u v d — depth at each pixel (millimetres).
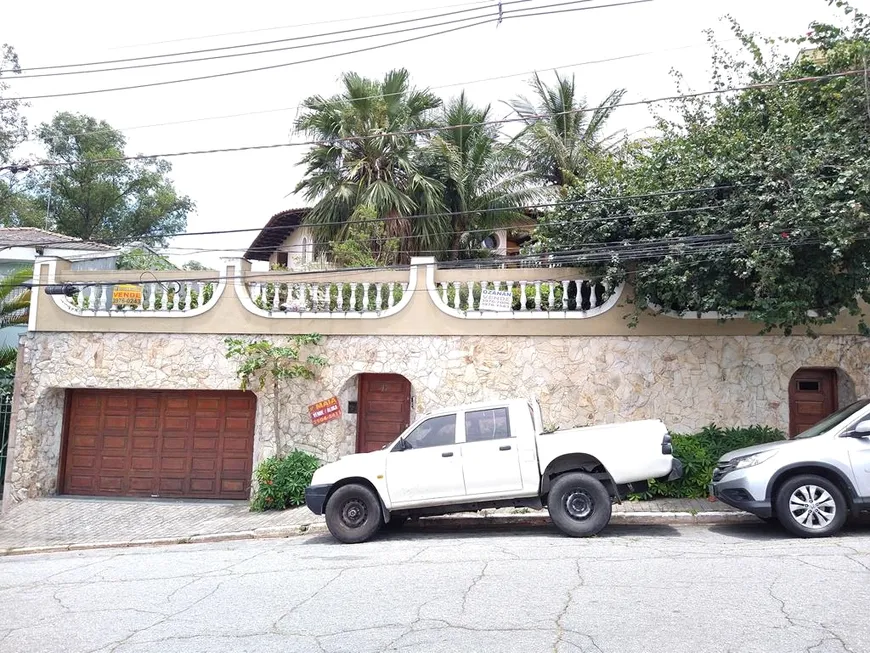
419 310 14156
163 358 14844
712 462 11961
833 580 6582
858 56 11156
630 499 11844
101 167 32844
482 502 9812
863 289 11492
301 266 19922
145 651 5395
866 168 9922
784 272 10930
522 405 9969
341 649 5227
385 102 20859
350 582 7289
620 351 13477
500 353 13812
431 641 5305
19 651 5555
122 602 6973
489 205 22344
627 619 5641
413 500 9766
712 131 13148
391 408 14734
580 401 13445
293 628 5801
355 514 9922
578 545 8828
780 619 5531
